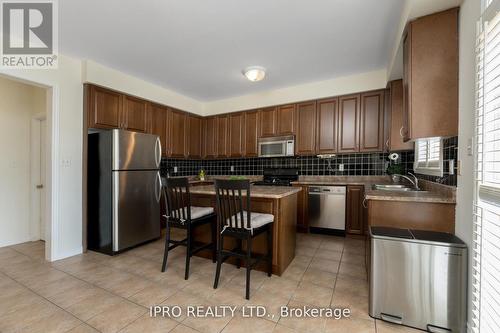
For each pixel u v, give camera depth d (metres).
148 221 3.36
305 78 3.63
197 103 4.83
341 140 3.69
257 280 2.26
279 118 4.19
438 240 1.59
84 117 3.03
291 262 2.67
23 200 3.42
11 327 1.62
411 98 1.84
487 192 1.22
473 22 1.49
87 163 3.08
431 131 1.78
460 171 1.66
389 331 1.59
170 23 2.23
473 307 1.44
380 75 3.35
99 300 1.94
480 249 1.32
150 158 3.39
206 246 2.56
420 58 1.82
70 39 2.51
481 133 1.31
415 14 1.78
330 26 2.26
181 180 2.30
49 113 2.79
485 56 1.25
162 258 2.82
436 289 1.57
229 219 2.10
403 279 1.64
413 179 3.05
